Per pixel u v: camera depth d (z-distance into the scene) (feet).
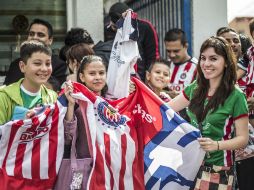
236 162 17.08
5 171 14.43
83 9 25.62
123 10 21.13
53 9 26.71
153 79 19.08
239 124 14.20
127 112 15.21
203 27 27.22
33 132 14.38
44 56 14.83
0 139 14.47
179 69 21.83
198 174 14.65
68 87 14.44
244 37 22.06
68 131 14.57
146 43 22.30
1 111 14.62
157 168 14.96
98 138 14.64
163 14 28.99
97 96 14.75
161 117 14.99
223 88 14.33
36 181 14.57
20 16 26.61
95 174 14.39
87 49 17.90
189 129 14.67
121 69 17.79
